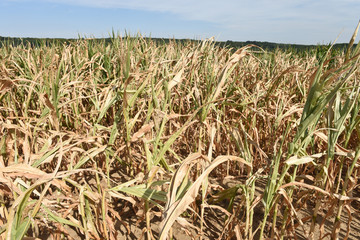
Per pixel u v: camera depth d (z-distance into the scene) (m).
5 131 2.10
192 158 1.12
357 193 2.50
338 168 1.80
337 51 5.90
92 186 2.40
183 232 1.93
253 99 2.52
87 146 2.41
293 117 2.69
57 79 1.73
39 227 1.83
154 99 1.70
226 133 2.39
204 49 2.63
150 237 1.64
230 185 2.56
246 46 1.64
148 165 1.59
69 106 2.67
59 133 1.68
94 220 1.93
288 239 1.79
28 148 1.42
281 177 1.39
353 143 2.51
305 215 2.17
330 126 1.42
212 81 1.96
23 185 1.29
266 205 1.45
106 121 3.21
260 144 3.02
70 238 1.48
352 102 1.31
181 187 1.11
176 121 2.62
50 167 2.34
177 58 3.40
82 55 3.58
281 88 3.28
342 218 2.17
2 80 1.69
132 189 1.38
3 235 1.05
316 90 1.16
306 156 1.41
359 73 2.21
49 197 1.32
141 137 1.78
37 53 3.89
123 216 2.11
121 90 1.89
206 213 2.17
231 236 1.70
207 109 1.82
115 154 1.86
